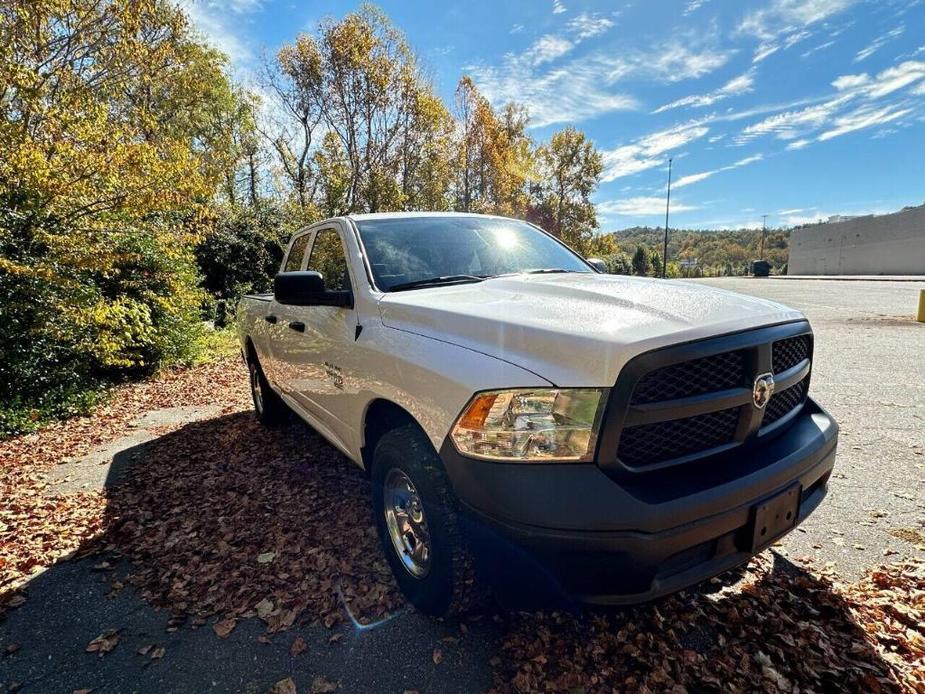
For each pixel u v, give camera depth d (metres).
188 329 9.43
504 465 1.77
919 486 3.54
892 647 2.14
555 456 1.73
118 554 3.05
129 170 6.88
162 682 2.08
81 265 6.57
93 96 8.02
